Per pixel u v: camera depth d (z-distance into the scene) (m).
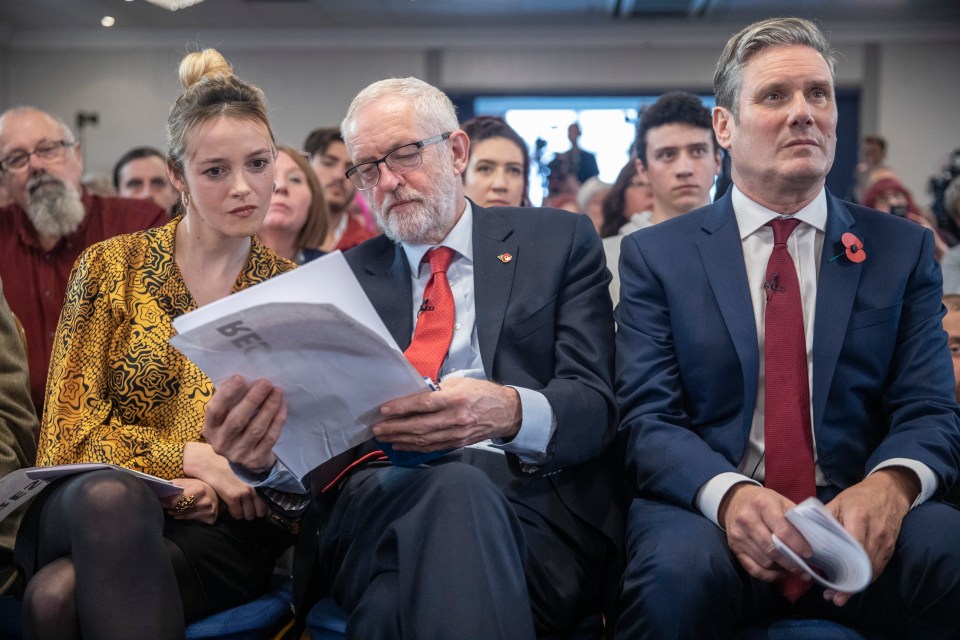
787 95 1.90
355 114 2.08
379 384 1.59
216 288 2.11
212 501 1.93
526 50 11.54
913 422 1.82
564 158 8.99
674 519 1.77
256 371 1.58
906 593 1.64
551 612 1.79
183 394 2.04
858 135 11.20
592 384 1.95
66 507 1.67
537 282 2.06
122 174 5.33
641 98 11.45
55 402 1.97
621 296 2.08
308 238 3.65
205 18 11.05
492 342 1.99
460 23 11.24
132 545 1.62
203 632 1.85
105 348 2.03
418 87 2.09
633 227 3.35
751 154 1.93
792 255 1.95
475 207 2.18
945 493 1.79
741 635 1.70
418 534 1.60
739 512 1.66
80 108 11.78
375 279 2.14
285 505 1.95
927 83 11.06
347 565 1.79
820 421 1.86
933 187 5.87
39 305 3.13
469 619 1.52
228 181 1.97
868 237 1.96
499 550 1.59
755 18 10.86
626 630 1.69
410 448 1.72
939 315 1.92
